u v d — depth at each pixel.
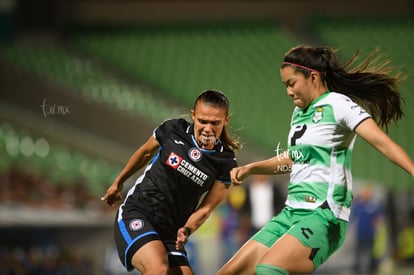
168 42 64.56
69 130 48.22
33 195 36.47
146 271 13.59
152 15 66.69
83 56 59.75
